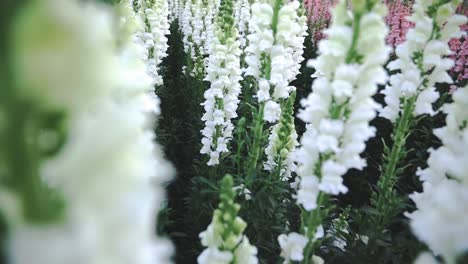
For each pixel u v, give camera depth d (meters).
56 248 0.82
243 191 4.41
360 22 2.66
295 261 3.28
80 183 0.90
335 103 2.82
